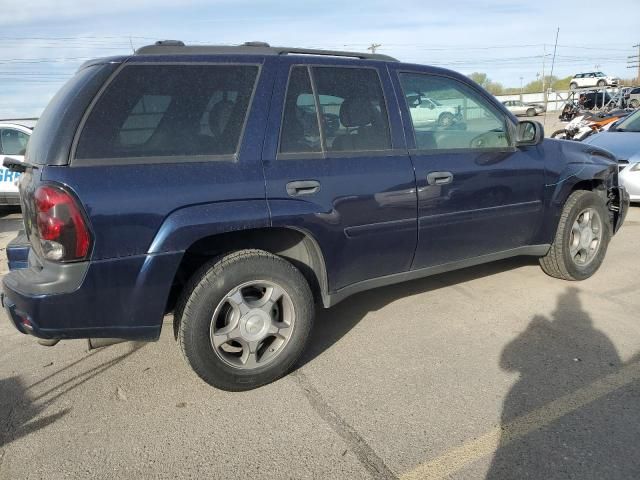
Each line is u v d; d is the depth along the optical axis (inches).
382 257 135.3
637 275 192.9
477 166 148.5
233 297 114.6
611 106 1047.0
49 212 96.7
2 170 339.9
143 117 106.6
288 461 97.0
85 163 100.0
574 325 150.3
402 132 137.3
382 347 140.9
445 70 149.6
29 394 122.3
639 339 140.4
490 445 99.3
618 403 111.1
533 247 172.2
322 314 164.2
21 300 100.0
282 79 121.6
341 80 130.3
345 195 124.6
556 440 99.9
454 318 157.8
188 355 112.6
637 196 300.8
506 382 121.0
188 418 111.3
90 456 99.9
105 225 99.2
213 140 112.4
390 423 107.3
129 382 126.6
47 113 111.2
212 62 115.8
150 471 95.4
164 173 105.6
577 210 177.0
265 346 123.8
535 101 1478.8
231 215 109.4
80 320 102.0
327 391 120.2
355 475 92.7
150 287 105.0
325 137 125.6
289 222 116.7
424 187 137.4
